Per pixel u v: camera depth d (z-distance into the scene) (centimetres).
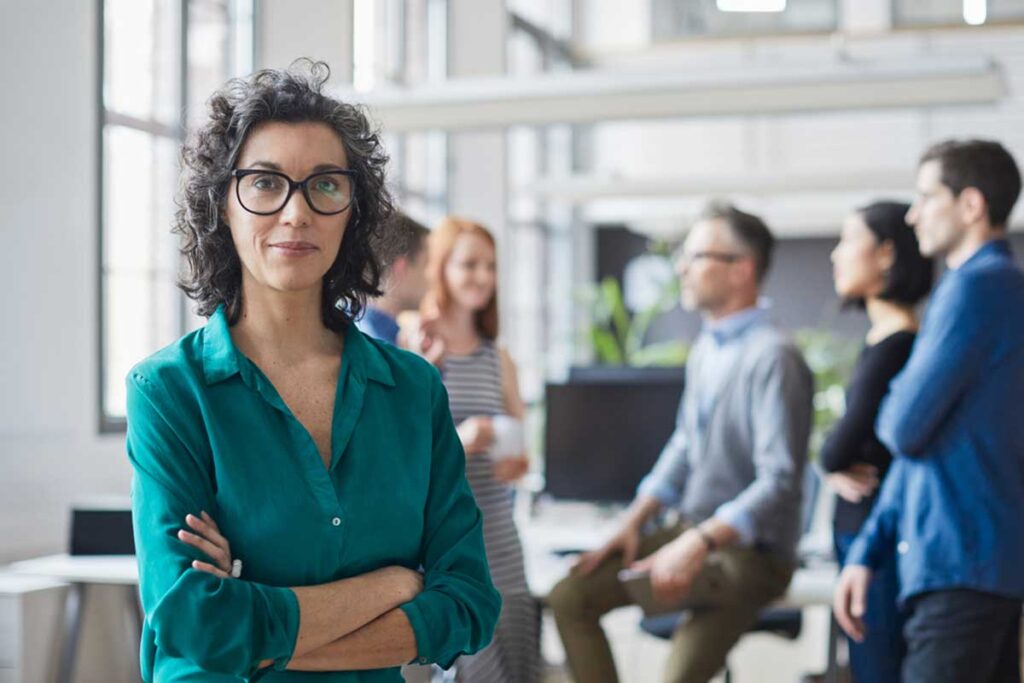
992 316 269
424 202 945
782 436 343
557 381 514
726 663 394
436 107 545
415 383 175
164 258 574
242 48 627
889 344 333
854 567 296
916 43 1304
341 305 176
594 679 355
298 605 154
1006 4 1287
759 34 1352
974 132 1288
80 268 489
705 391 362
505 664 330
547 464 511
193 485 158
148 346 562
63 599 389
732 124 1353
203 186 165
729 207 371
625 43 1383
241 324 169
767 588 346
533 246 1320
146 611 156
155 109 572
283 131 161
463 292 336
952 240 282
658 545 366
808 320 1513
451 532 174
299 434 162
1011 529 267
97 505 400
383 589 162
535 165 1272
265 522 158
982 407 269
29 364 464
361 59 834
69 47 485
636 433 505
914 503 275
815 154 1330
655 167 1367
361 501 163
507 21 1032
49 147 475
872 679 306
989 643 268
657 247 1367
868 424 331
